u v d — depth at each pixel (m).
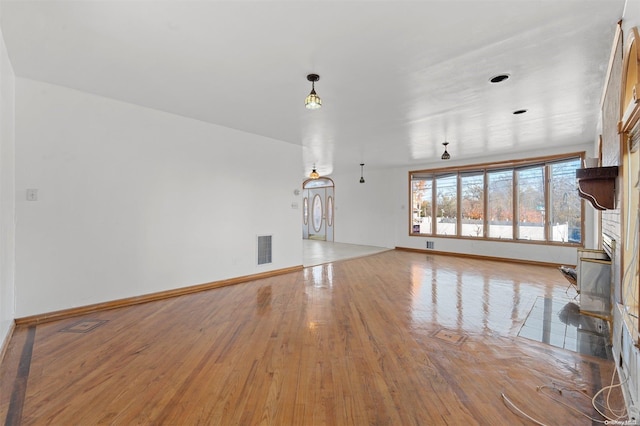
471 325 3.18
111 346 2.68
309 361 2.43
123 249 3.84
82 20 2.17
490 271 5.95
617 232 2.51
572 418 1.78
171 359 2.45
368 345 2.71
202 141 4.65
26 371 2.27
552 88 3.36
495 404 1.91
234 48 2.55
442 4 2.01
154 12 2.08
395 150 6.66
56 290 3.35
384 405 1.89
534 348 2.66
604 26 2.24
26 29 2.28
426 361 2.43
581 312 3.51
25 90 3.17
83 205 3.54
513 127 4.85
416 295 4.29
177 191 4.37
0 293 2.51
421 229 8.70
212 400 1.94
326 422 1.75
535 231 6.71
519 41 2.44
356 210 10.40
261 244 5.47
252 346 2.69
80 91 3.50
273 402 1.92
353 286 4.80
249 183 5.30
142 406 1.88
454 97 3.63
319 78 3.12
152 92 3.52
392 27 2.26
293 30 2.29
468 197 7.82
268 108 4.04
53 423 1.73
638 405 1.65
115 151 3.78
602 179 2.56
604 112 3.48
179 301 4.03
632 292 1.91
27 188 3.17
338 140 5.79
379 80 3.15
